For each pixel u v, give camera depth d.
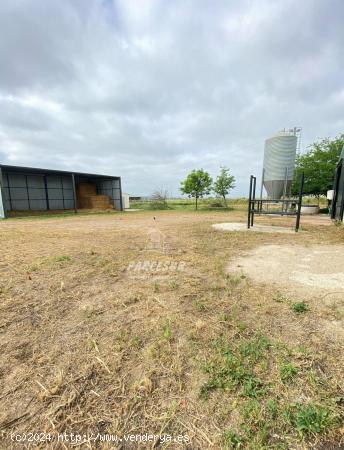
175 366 1.17
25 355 1.28
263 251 3.53
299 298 1.91
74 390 1.04
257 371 1.13
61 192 16.80
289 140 9.59
